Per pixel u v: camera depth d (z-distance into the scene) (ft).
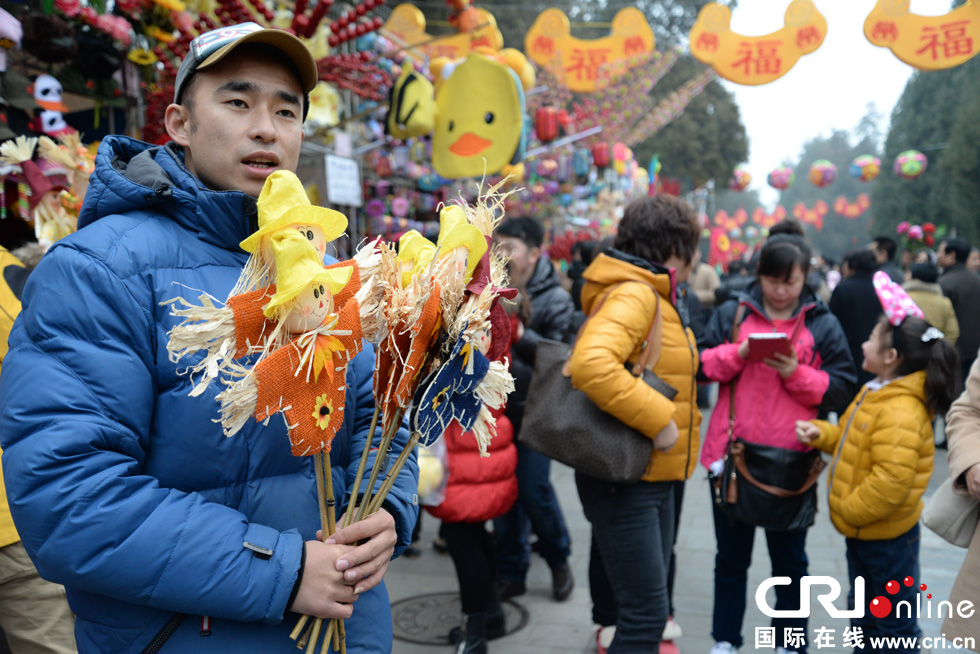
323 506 3.86
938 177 107.45
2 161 8.52
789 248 9.26
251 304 3.36
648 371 7.50
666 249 7.96
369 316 3.84
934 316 19.22
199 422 3.73
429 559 13.41
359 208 20.59
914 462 7.89
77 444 3.32
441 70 17.15
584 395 7.57
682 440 7.77
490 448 9.07
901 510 8.22
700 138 90.27
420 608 11.27
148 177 4.02
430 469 8.63
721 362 9.34
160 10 11.19
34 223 8.74
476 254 4.04
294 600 3.65
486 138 15.02
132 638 3.73
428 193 23.80
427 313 3.76
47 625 6.16
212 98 4.08
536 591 12.03
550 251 28.73
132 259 3.73
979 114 87.81
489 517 8.92
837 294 19.02
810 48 16.49
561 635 10.43
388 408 3.98
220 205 4.00
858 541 8.54
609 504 7.66
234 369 3.47
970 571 6.99
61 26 9.48
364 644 4.26
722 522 9.48
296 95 4.28
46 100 9.63
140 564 3.35
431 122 15.16
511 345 10.87
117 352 3.57
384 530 4.00
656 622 7.66
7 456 3.40
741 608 9.44
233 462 3.81
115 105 11.16
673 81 86.22
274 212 3.42
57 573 3.36
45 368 3.46
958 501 7.16
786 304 9.54
